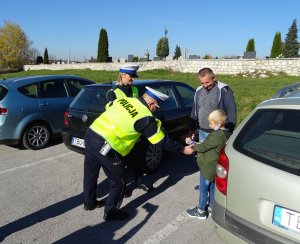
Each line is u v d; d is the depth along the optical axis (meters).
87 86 5.53
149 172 5.08
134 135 3.37
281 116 2.52
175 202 4.16
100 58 46.00
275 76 23.42
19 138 6.27
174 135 5.42
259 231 2.29
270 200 2.22
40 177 5.00
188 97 6.03
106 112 3.46
